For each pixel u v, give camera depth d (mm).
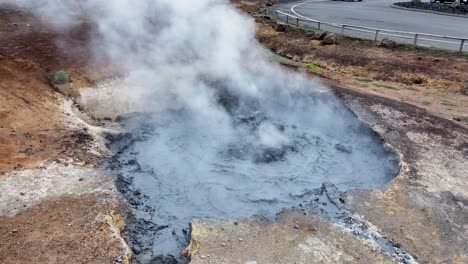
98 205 6164
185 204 6758
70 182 6684
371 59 14125
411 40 15906
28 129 8117
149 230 6090
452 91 11672
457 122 9461
